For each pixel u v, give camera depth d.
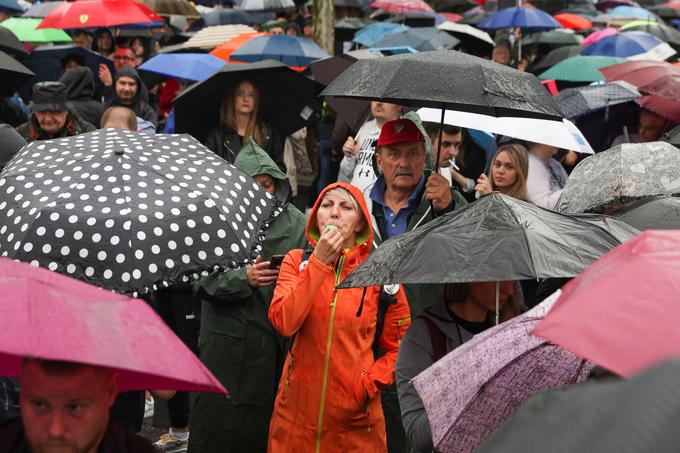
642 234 5.27
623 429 3.11
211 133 18.16
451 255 8.03
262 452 12.98
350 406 10.61
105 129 10.16
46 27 29.84
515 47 36.31
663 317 4.56
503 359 7.09
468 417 7.28
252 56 26.42
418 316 9.20
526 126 14.86
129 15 29.77
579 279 5.39
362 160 17.19
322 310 10.63
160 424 17.14
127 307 5.83
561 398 3.71
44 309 5.46
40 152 9.55
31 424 5.82
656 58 30.38
